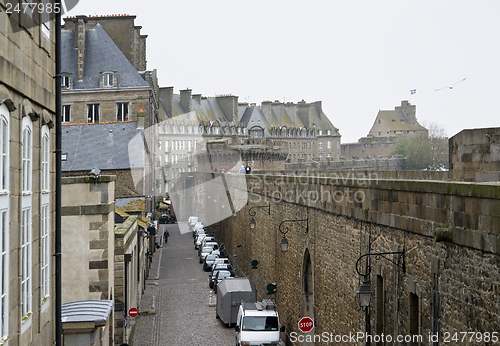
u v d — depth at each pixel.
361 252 14.80
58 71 11.62
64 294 16.75
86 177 16.91
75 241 16.88
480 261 8.73
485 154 13.84
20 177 8.98
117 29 60.75
